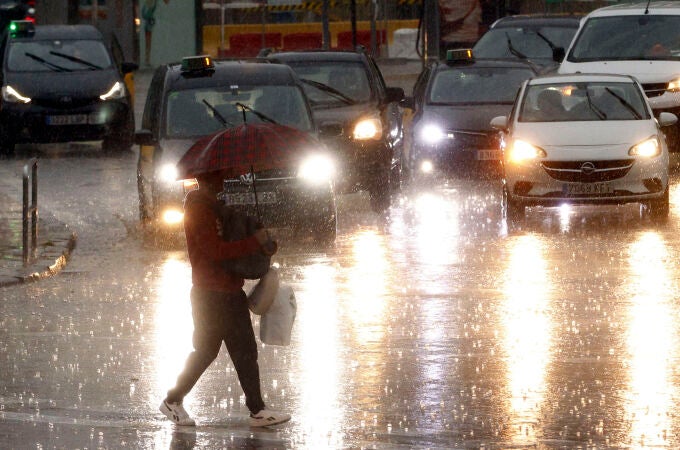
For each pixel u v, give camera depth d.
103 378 25.12
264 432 21.31
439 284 34.50
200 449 20.41
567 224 45.28
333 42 123.56
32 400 23.55
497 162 57.06
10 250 40.12
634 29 63.62
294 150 22.61
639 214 47.53
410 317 30.33
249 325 21.56
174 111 44.78
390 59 118.81
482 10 86.50
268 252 21.42
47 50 73.38
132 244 42.41
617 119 47.81
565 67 62.91
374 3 99.38
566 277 35.16
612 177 45.16
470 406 22.66
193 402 23.39
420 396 23.39
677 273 35.50
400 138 54.12
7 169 64.56
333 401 23.14
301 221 41.09
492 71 60.56
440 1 86.62
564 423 21.50
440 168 57.66
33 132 70.38
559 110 48.38
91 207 50.84
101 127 71.06
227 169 21.97
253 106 45.09
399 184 52.38
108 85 71.69
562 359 26.00
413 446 20.33
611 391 23.48
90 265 38.59
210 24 126.81
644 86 60.31
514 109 49.03
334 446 20.42
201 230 21.27
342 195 54.97
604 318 29.83
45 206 51.00
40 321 30.64
